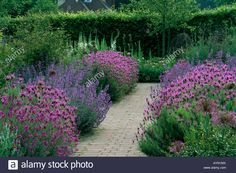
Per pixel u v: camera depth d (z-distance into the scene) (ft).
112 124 43.83
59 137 27.76
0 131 26.40
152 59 88.63
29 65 57.36
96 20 99.81
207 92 32.58
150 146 31.37
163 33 95.86
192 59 64.85
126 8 104.58
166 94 33.06
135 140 36.83
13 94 28.91
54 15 100.17
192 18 97.55
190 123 30.14
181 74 46.16
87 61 56.70
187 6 95.09
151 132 31.99
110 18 99.66
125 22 99.50
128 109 52.54
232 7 98.07
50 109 29.37
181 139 30.53
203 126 28.60
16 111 27.37
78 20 99.96
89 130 40.68
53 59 57.88
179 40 94.73
